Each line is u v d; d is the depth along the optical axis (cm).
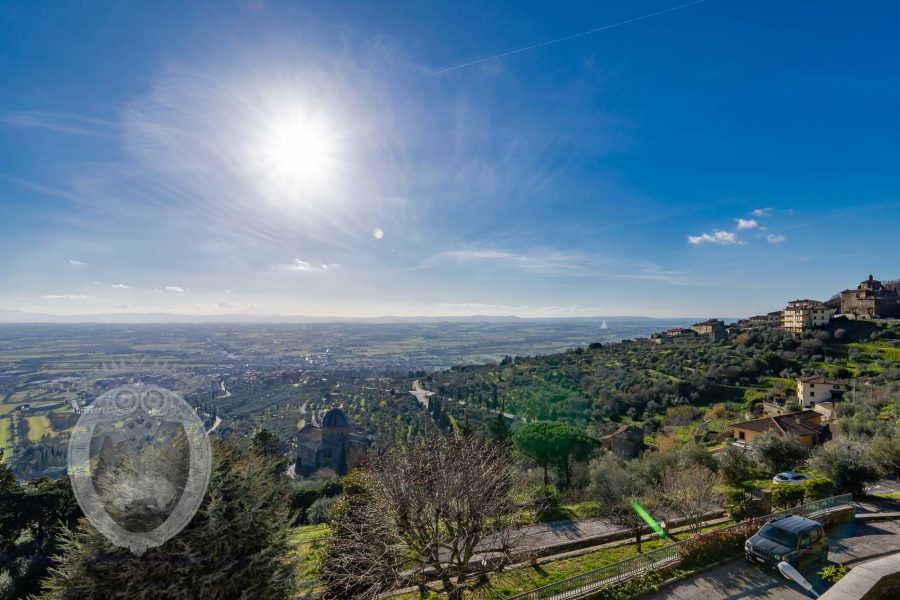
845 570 1194
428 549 1112
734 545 1334
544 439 2750
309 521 2553
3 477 1585
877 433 2803
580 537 1616
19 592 1403
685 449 2739
